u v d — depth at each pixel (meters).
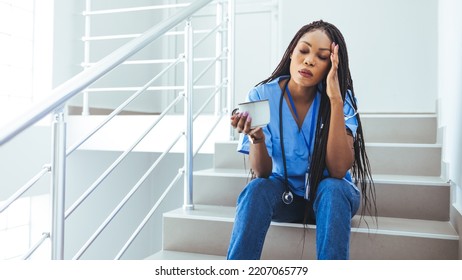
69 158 2.68
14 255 2.51
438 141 1.88
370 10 2.85
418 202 1.47
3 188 2.12
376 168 1.75
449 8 1.72
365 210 1.52
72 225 2.74
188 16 1.49
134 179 3.45
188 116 1.60
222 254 1.45
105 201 3.07
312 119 1.26
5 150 2.13
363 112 2.86
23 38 2.44
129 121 2.37
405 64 2.79
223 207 1.65
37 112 0.87
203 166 3.53
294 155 1.26
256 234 1.11
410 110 2.79
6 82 2.34
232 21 2.12
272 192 1.18
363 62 2.86
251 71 3.46
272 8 3.37
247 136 1.34
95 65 1.06
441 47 1.97
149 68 3.60
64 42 2.57
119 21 3.16
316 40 1.22
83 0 2.74
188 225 1.49
